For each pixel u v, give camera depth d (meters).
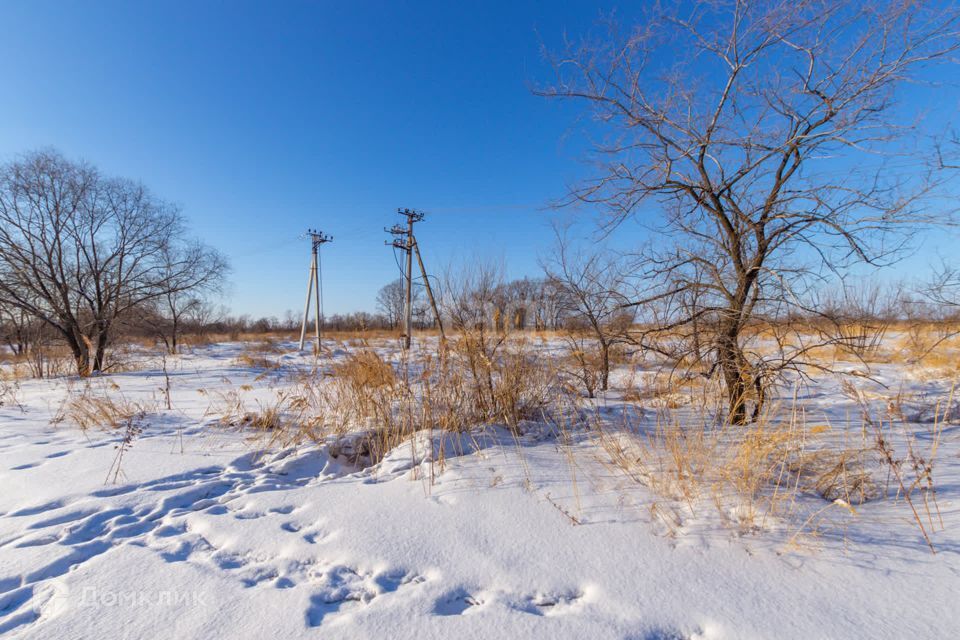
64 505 3.48
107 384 10.59
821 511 2.64
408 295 12.33
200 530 2.90
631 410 5.37
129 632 1.92
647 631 1.90
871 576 2.17
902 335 11.52
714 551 2.44
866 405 4.13
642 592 2.15
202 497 3.59
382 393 5.18
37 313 14.52
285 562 2.49
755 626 1.90
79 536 2.92
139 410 6.66
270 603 2.10
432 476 3.55
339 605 2.12
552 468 3.68
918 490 3.01
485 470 3.68
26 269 15.15
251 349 21.12
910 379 7.59
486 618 1.99
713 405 4.67
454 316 5.40
